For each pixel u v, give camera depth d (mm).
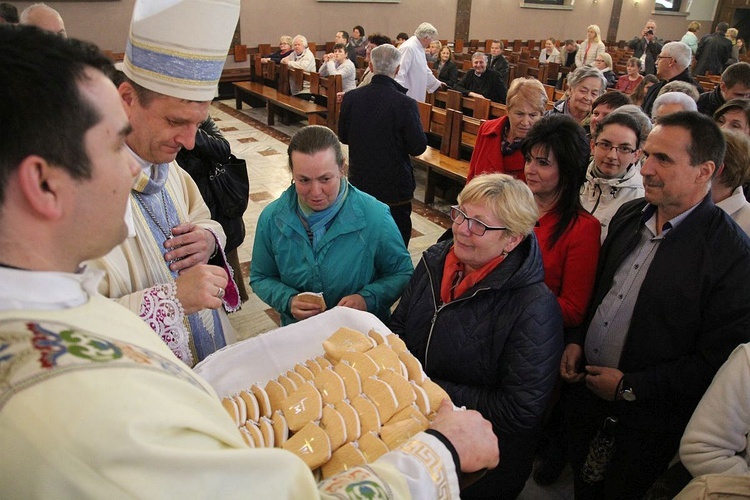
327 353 1040
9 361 465
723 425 1190
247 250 3855
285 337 1080
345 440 848
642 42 9555
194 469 481
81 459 430
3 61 457
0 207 483
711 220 1426
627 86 6246
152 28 1007
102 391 460
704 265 1408
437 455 717
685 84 3057
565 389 1954
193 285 1078
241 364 1033
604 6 14469
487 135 2848
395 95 3195
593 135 2494
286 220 1658
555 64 8711
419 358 1496
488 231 1311
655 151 1417
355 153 3389
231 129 7152
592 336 1688
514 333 1342
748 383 1157
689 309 1439
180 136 1131
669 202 1438
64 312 524
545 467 2035
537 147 1734
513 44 12977
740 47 10891
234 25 1135
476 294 1375
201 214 1534
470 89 6426
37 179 475
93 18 8273
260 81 8492
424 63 5527
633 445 1657
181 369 600
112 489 436
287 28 10148
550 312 1352
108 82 529
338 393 917
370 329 1102
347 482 637
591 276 1727
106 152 514
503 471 1476
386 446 821
